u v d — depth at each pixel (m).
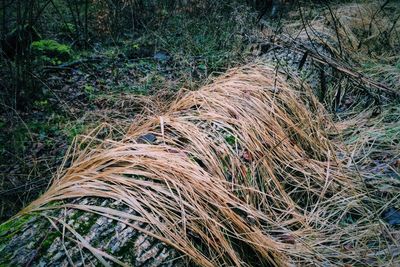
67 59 4.60
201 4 5.49
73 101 3.60
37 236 1.46
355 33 5.21
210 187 1.77
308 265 1.77
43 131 3.10
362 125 2.89
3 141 2.94
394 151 2.56
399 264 1.72
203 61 4.34
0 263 1.36
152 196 1.63
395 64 4.07
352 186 2.23
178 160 1.82
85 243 1.42
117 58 4.66
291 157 2.36
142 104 3.36
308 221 2.02
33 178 2.55
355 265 1.78
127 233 1.50
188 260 1.52
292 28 5.21
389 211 2.09
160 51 4.84
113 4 5.42
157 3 5.66
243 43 4.49
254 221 1.88
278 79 2.83
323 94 3.17
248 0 6.01
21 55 3.41
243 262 1.64
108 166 1.82
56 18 5.96
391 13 6.19
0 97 3.38
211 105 2.44
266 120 2.41
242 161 2.08
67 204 1.57
